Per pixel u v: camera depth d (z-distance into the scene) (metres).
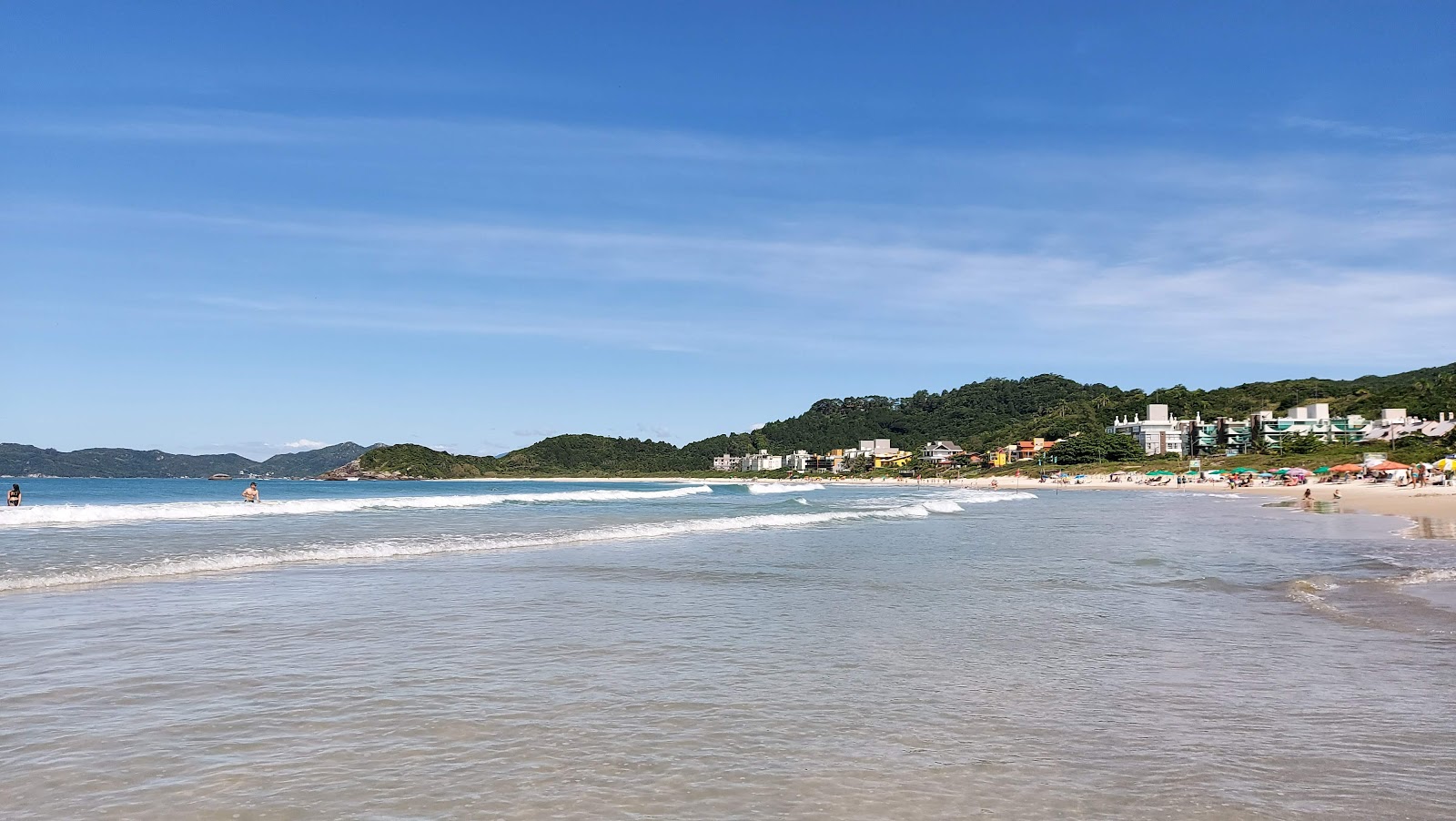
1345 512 48.22
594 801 5.79
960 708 8.16
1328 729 7.60
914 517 42.09
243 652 10.09
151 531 26.61
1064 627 12.32
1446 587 16.59
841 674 9.45
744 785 6.13
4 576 15.07
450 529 28.56
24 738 6.95
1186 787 6.18
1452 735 7.46
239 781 6.09
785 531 31.09
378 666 9.50
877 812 5.66
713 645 10.89
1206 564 20.58
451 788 6.00
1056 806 5.80
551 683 8.93
